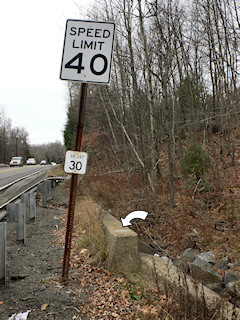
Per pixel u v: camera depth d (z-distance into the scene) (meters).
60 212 9.19
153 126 7.96
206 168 10.02
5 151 83.38
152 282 3.98
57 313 3.14
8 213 5.84
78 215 7.50
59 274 4.24
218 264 4.96
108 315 3.15
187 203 8.11
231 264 4.89
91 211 6.51
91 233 5.44
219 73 10.93
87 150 16.55
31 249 5.44
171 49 8.31
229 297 3.71
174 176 11.09
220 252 5.42
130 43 8.15
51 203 10.56
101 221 5.87
